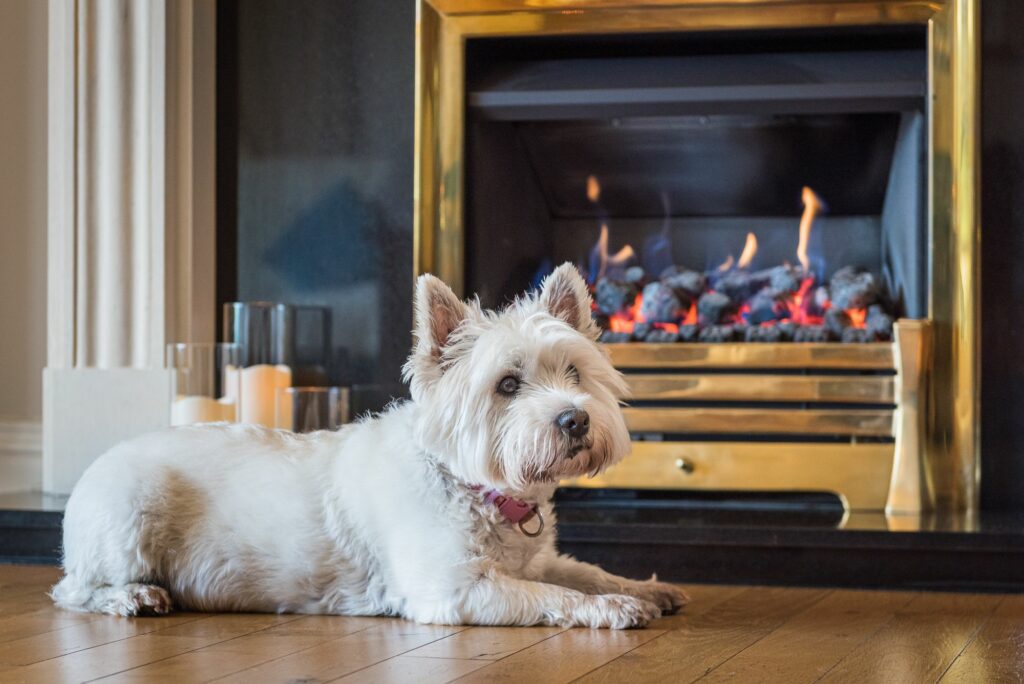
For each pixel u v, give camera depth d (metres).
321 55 4.04
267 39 4.07
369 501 2.53
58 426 3.92
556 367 2.41
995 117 3.68
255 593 2.60
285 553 2.57
